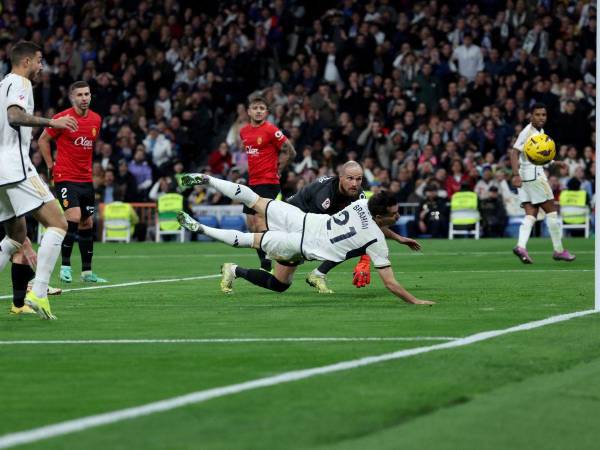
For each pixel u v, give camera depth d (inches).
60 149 805.9
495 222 1587.1
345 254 588.4
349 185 616.7
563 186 1582.2
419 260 1059.3
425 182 1611.7
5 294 691.4
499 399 321.1
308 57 1865.2
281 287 652.7
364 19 1879.9
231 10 1963.6
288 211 605.3
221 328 495.2
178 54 1936.5
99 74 1942.7
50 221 534.3
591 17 1721.2
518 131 1625.2
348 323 506.9
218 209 1676.9
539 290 683.4
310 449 263.7
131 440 272.5
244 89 1879.9
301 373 363.9
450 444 270.2
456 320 512.7
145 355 411.8
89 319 539.5
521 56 1708.9
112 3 2032.5
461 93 1708.9
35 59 523.5
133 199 1729.8
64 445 267.1
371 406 311.7
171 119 1828.2
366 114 1747.0
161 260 1129.4
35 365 390.6
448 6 1856.5
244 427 286.5
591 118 1646.2
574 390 334.3
